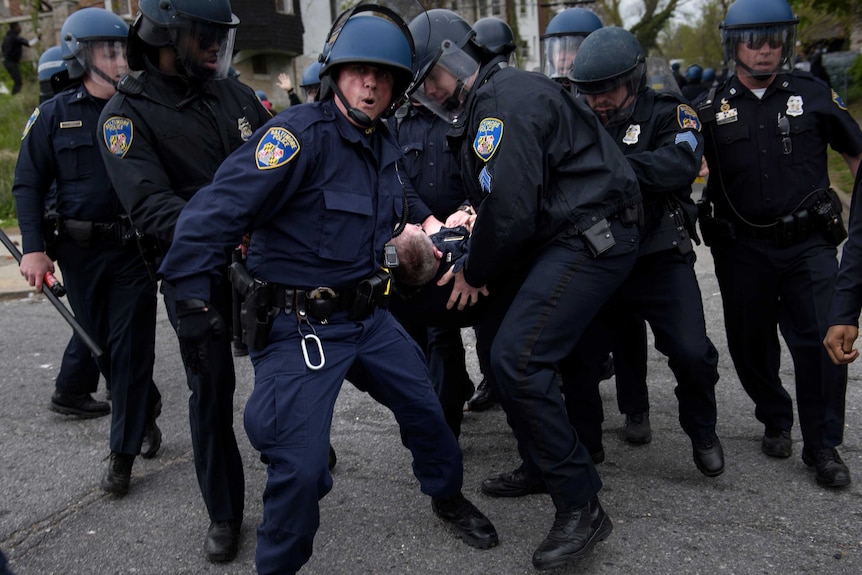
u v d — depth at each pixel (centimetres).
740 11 318
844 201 920
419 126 365
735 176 332
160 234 274
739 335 342
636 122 315
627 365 363
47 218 343
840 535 281
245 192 228
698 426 317
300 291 241
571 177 266
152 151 282
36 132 341
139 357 331
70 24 333
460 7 2086
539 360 261
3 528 313
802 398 322
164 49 281
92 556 291
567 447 261
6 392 481
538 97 258
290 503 230
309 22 2748
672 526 293
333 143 238
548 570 268
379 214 250
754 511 301
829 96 325
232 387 284
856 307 246
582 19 383
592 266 265
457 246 291
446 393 339
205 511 322
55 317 667
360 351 254
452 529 293
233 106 301
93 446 394
